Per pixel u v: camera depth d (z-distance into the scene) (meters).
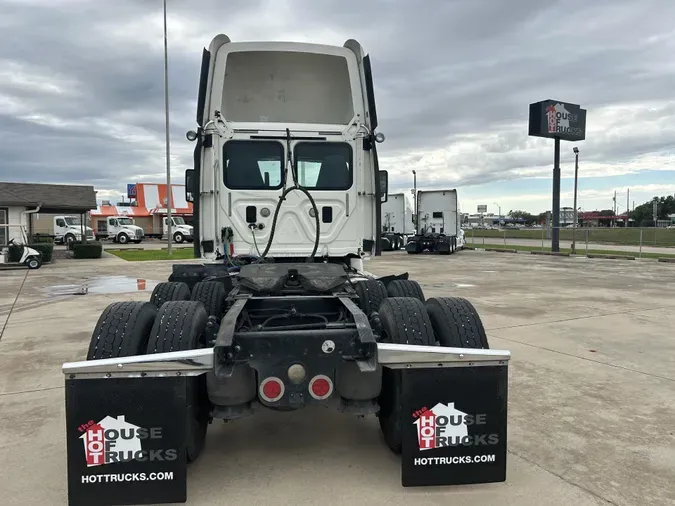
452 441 2.98
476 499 3.03
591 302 10.46
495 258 24.19
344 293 4.09
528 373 5.52
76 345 6.91
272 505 2.98
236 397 3.19
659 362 5.95
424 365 2.97
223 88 5.80
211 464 3.52
